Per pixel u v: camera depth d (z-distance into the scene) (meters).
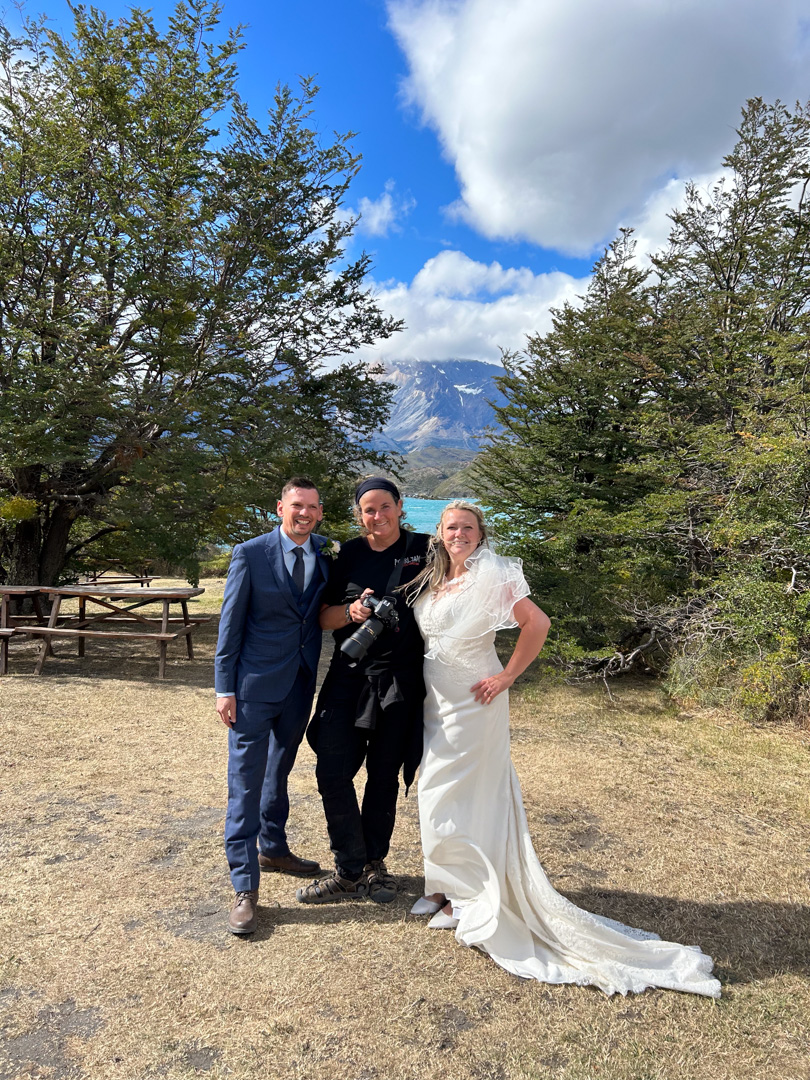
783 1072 2.02
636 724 6.06
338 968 2.46
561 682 7.59
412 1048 2.08
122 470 10.31
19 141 9.16
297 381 12.10
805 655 6.05
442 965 2.49
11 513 9.52
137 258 9.46
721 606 6.63
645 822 3.93
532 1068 2.01
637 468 9.93
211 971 2.43
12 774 4.40
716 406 10.97
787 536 6.56
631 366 11.87
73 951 2.54
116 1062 2.01
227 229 10.82
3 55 9.83
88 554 13.13
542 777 4.67
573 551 10.01
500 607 2.61
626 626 8.41
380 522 2.87
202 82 10.45
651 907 2.96
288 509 2.92
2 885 3.01
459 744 2.66
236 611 2.83
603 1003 2.30
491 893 2.57
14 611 10.71
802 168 12.21
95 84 9.53
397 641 2.83
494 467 12.74
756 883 3.20
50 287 9.66
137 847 3.43
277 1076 1.96
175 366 9.68
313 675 2.99
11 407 8.41
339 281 12.05
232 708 2.84
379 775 2.95
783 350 8.56
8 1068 1.97
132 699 6.41
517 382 12.80
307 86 11.16
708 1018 2.24
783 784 4.62
